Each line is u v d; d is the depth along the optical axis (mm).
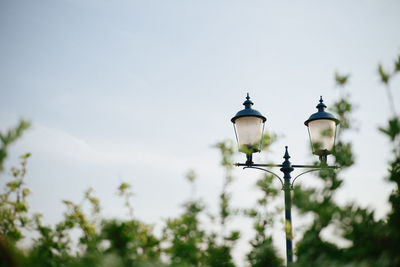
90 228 2273
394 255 1513
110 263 1488
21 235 2078
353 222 1681
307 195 1789
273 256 1920
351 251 1646
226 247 2115
